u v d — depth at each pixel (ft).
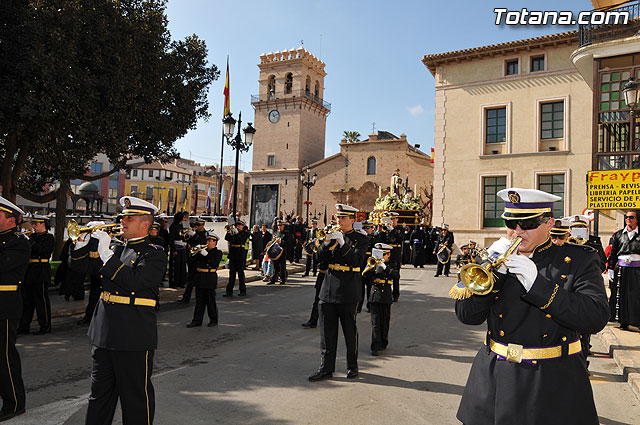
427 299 40.91
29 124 35.91
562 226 18.81
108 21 37.37
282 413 15.52
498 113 94.12
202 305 29.30
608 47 50.85
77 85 34.88
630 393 18.01
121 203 12.66
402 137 176.04
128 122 39.22
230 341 25.58
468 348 24.59
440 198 96.78
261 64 197.88
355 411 15.79
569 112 87.04
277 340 25.96
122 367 11.59
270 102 195.72
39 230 26.73
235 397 16.93
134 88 39.32
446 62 98.27
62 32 34.58
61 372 19.67
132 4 42.65
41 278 26.32
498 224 92.27
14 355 14.96
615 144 55.83
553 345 8.28
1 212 15.01
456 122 96.89
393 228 38.68
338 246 19.08
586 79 60.70
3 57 35.12
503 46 91.40
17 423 14.46
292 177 190.08
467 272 8.17
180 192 273.13
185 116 50.11
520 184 90.38
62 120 35.63
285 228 70.85
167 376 19.25
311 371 20.29
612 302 28.04
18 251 14.79
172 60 47.19
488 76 94.53
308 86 198.70
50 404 16.07
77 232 12.03
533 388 8.06
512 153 91.04
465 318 8.82
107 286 11.89
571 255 8.66
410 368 20.89
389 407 16.19
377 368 20.84
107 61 37.35
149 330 11.94
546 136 89.81
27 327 26.55
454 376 19.75
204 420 14.84
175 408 15.78
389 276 23.38
